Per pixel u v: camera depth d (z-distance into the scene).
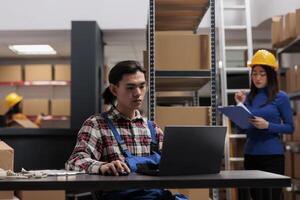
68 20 4.82
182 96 4.77
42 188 1.32
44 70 6.22
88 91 4.30
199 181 1.36
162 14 3.43
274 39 4.30
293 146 4.20
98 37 4.62
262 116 2.87
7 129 3.55
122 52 6.50
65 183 1.33
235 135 3.81
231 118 2.91
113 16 4.83
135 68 1.92
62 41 5.43
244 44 5.31
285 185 1.38
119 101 1.94
